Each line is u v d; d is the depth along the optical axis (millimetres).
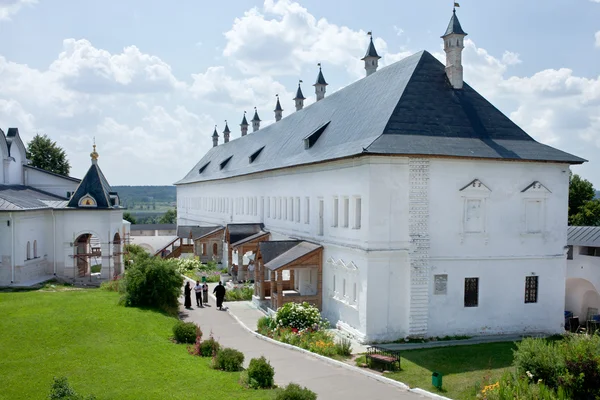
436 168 27125
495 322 28359
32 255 40219
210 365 19734
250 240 43656
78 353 19703
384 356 22016
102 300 29719
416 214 26750
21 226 38281
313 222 34031
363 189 26781
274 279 32906
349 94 39219
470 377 20625
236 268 48062
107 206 42500
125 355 19938
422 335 26828
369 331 26203
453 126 28969
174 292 30250
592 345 17203
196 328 23812
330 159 29469
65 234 42094
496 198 28281
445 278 27422
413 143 27000
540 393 16188
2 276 37719
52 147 86750
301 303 30031
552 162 29016
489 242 28156
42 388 15930
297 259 31719
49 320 23984
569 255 35969
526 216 29000
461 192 27484
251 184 50312
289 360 22469
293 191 38219
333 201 30953
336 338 27000
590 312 36469
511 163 28484
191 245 61844
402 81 30984
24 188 50062
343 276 29500
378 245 26266
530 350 17953
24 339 21016
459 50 30828
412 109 29047
